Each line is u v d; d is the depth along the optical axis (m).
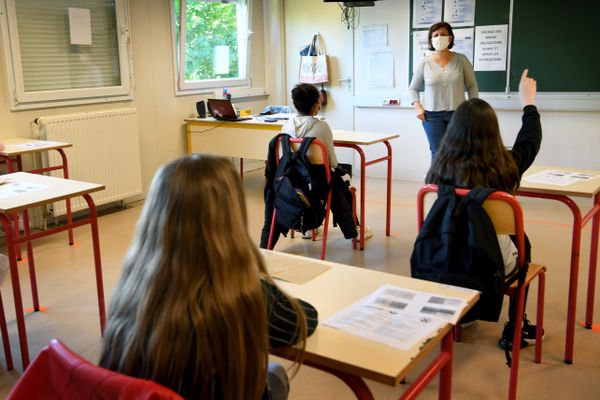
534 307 3.00
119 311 1.03
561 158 5.37
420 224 2.21
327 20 6.38
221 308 0.97
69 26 4.66
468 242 1.92
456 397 2.25
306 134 3.47
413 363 1.19
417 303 1.46
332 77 6.48
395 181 6.15
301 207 3.36
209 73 6.17
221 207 1.00
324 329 1.32
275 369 1.48
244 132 5.34
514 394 2.16
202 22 5.94
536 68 5.26
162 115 5.57
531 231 4.30
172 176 1.01
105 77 5.05
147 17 5.29
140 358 0.99
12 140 4.19
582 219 2.41
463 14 5.49
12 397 0.94
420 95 5.81
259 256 1.12
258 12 6.60
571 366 2.46
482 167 2.07
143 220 1.03
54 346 0.98
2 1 4.16
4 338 2.48
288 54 6.78
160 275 0.98
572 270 2.41
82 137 4.67
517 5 5.23
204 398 0.99
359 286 1.58
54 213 4.49
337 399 2.25
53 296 3.25
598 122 5.15
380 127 6.27
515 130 5.51
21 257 3.88
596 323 2.82
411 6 5.76
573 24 5.03
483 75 5.51
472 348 2.62
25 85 4.44
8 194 2.47
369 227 4.49
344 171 3.58
